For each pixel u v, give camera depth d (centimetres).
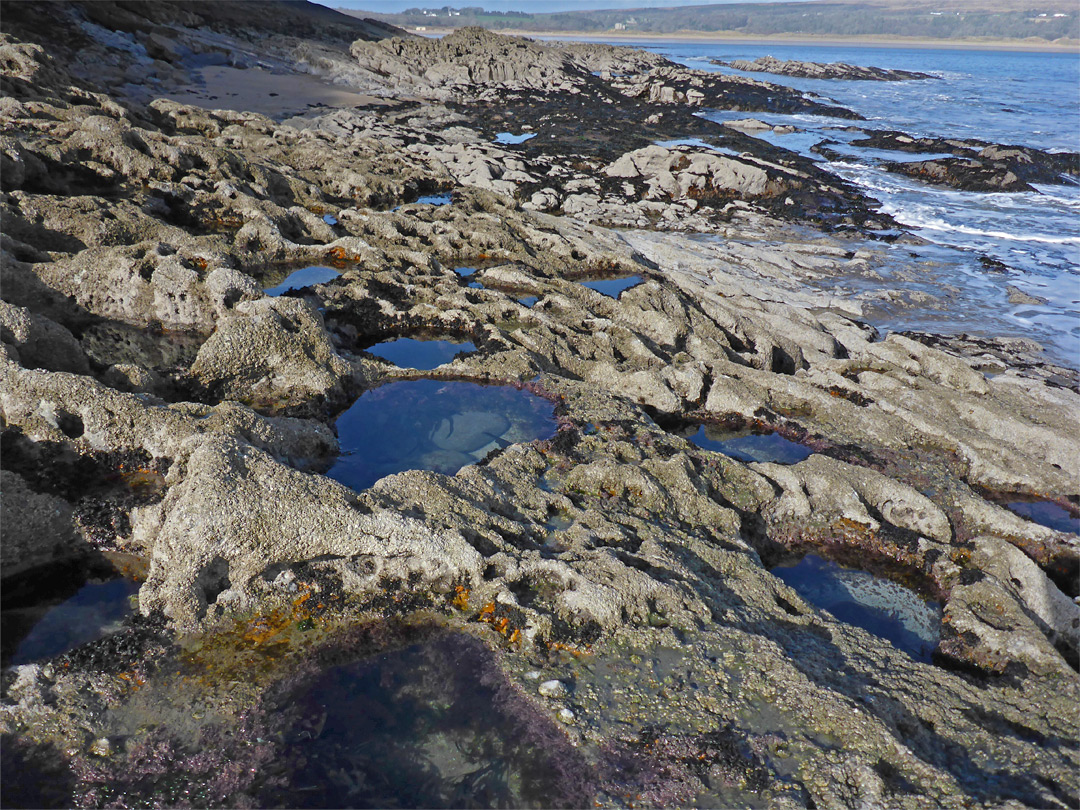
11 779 721
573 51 11269
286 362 1504
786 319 2172
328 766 754
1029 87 10100
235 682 843
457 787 734
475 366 1653
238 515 931
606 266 2544
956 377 1834
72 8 5303
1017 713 873
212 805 713
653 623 933
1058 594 1141
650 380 1664
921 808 709
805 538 1292
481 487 1137
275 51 6850
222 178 2652
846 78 11281
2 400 1096
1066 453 1549
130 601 953
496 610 933
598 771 749
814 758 757
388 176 3306
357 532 968
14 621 912
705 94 7569
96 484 1100
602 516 1138
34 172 2219
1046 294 2611
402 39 8244
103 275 1689
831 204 3712
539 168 4166
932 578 1212
